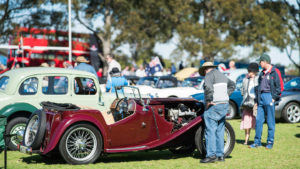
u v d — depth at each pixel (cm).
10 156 967
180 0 4544
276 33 4106
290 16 4309
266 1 4378
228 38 4131
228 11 4253
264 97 1088
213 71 898
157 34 4862
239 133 1411
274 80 1081
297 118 1758
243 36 4162
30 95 1072
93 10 4441
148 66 2597
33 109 1045
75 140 835
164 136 933
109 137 866
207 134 896
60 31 3653
